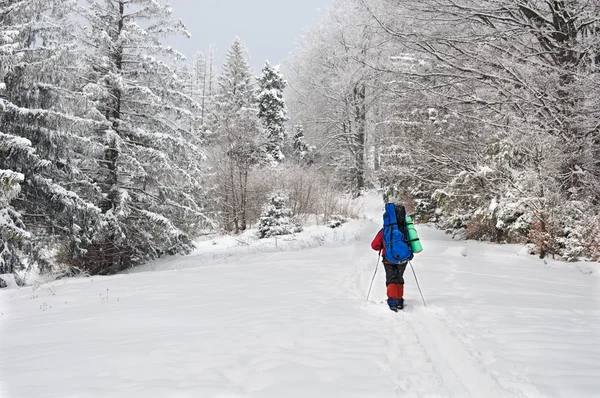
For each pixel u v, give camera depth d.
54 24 14.68
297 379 3.24
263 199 28.62
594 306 6.02
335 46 34.62
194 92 50.59
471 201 18.98
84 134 16.09
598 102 13.23
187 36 17.94
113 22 17.58
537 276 8.99
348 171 37.12
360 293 6.99
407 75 17.91
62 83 14.93
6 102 13.38
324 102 37.41
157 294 7.86
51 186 14.49
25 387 3.34
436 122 21.12
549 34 15.66
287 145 45.69
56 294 9.24
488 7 16.20
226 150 29.75
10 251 13.80
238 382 3.28
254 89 48.62
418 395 3.00
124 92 17.17
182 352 4.05
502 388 3.08
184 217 18.83
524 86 14.88
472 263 10.45
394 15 17.23
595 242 11.58
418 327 4.74
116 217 16.34
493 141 18.16
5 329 5.95
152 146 18.05
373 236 19.20
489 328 4.62
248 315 5.47
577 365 3.44
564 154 13.66
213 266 12.24
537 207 12.84
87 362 3.90
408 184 27.39
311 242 19.52
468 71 16.70
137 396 3.04
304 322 4.96
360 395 2.95
